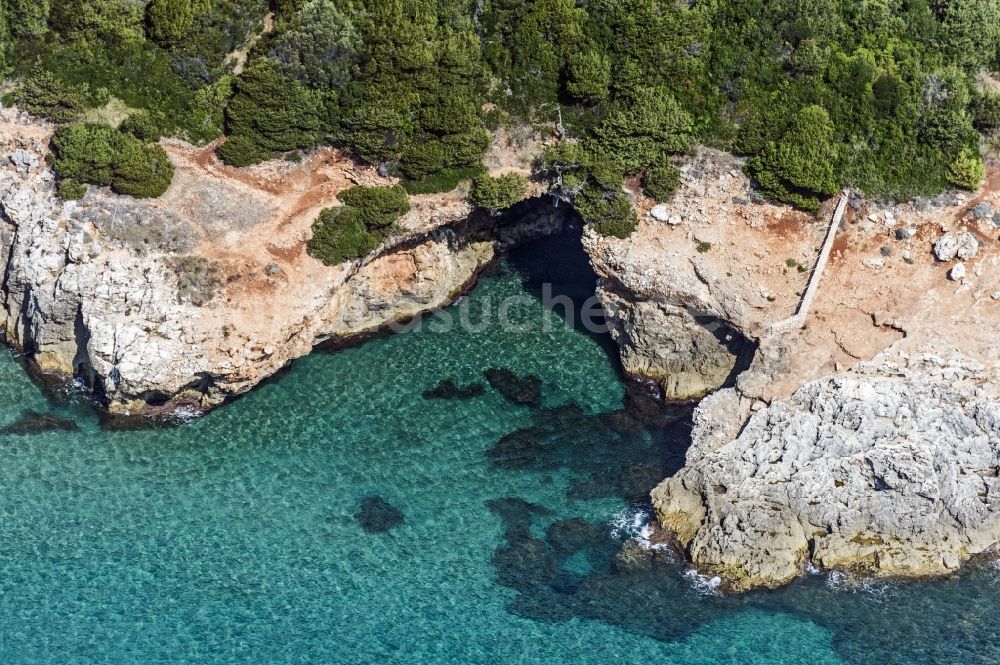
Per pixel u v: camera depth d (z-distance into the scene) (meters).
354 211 62.72
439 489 58.69
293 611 53.34
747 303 60.69
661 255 62.31
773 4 62.75
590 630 52.62
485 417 62.31
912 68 62.69
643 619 53.00
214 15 62.66
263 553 55.62
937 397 57.00
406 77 62.16
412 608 53.59
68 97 62.44
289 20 62.47
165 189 62.22
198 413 61.84
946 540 54.44
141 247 61.16
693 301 61.47
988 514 54.47
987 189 61.94
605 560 55.31
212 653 51.66
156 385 59.91
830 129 62.19
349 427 61.50
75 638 51.97
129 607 53.25
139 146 62.06
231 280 61.22
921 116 62.19
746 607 53.34
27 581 54.06
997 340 58.53
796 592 53.72
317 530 56.69
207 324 60.25
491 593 54.12
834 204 62.69
